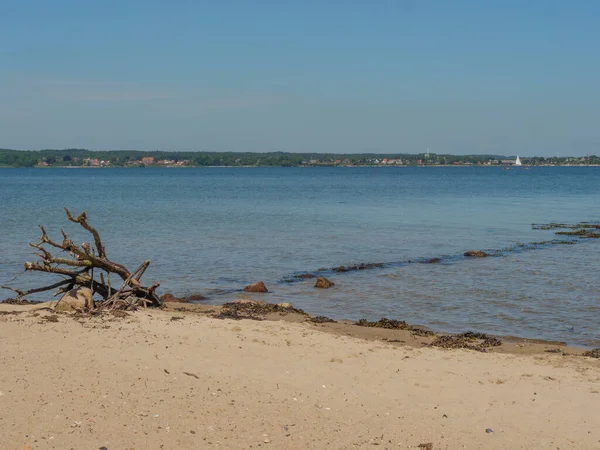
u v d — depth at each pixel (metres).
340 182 125.31
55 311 14.39
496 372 11.62
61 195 75.94
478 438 8.61
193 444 7.95
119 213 49.16
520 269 25.14
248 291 20.66
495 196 76.19
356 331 15.14
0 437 7.75
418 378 11.09
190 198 70.56
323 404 9.60
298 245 31.53
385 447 8.18
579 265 26.19
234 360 11.58
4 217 44.94
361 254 28.95
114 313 14.52
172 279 22.67
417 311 18.11
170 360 11.31
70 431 8.07
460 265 26.11
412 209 55.03
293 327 14.67
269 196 75.12
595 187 102.31
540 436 8.73
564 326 16.38
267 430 8.48
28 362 10.60
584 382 11.10
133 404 9.08
